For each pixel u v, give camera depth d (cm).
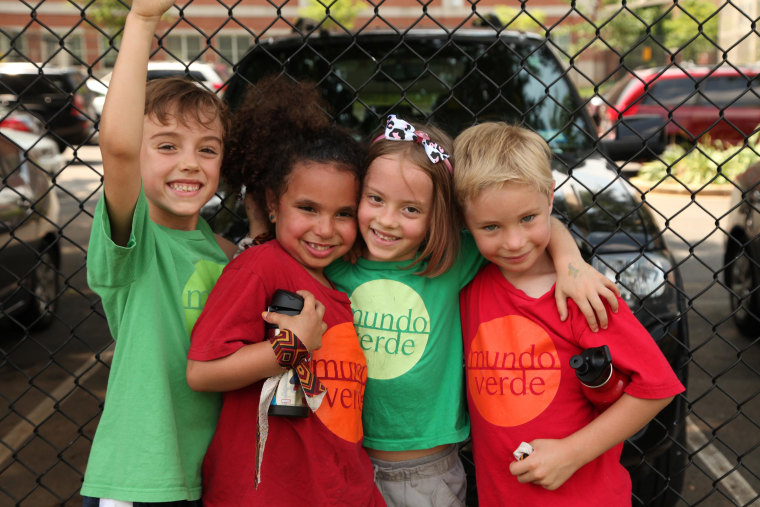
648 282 248
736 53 2078
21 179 425
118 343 163
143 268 162
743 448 325
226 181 194
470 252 189
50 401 384
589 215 267
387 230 171
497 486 174
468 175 166
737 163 944
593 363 157
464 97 341
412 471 180
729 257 472
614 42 2411
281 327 155
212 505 165
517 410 171
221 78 1092
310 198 167
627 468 229
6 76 1148
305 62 345
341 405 167
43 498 282
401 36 215
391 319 179
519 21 2411
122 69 146
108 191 150
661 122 461
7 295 404
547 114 339
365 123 334
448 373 183
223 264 183
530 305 174
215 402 172
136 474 159
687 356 229
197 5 2306
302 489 163
